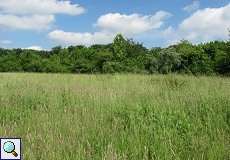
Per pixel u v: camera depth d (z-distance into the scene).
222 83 12.82
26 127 6.57
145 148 5.27
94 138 5.85
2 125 6.95
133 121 6.89
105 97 9.99
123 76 19.14
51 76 21.59
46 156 4.99
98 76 20.36
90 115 7.79
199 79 14.65
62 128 6.52
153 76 17.98
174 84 13.45
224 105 8.05
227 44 31.09
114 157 4.93
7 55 70.31
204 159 5.02
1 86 13.24
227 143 5.69
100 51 59.84
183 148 5.50
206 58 32.12
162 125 6.71
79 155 4.99
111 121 7.34
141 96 10.15
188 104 8.39
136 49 54.91
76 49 67.88
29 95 10.32
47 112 8.38
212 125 6.75
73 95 10.48
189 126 6.65
